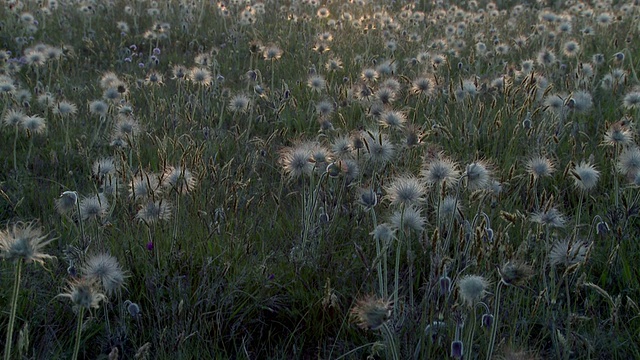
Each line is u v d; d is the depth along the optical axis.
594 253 3.78
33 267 3.66
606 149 5.11
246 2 12.12
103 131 6.23
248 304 3.54
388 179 4.22
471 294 2.51
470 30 10.68
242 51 9.53
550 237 3.65
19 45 9.49
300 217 4.34
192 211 4.16
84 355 3.22
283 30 10.57
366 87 5.44
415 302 3.50
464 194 4.18
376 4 12.95
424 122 5.84
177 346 3.05
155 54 9.09
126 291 3.57
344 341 3.29
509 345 2.74
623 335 3.21
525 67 6.98
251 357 3.27
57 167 5.31
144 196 3.86
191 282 3.61
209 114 6.56
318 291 3.52
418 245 3.83
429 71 7.43
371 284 3.41
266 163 5.10
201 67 7.04
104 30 10.56
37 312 3.38
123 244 3.77
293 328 3.48
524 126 5.19
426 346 2.95
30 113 6.51
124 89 6.18
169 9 12.09
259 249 3.98
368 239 3.92
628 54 8.30
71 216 4.05
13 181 4.96
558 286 3.14
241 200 4.39
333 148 4.11
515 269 2.39
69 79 7.93
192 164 4.43
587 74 6.56
